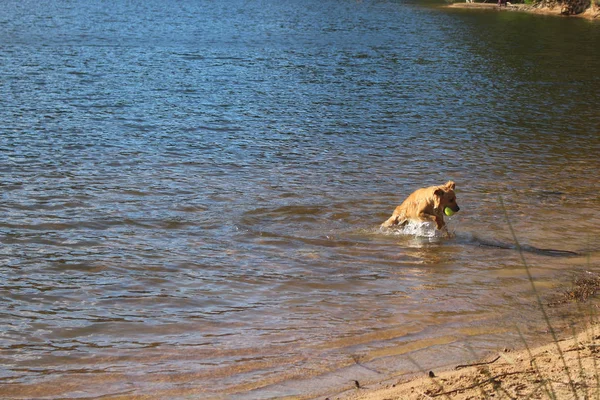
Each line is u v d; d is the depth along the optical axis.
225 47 35.12
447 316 7.67
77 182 13.23
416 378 6.05
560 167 15.20
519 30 44.38
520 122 20.19
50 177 13.51
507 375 5.74
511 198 12.80
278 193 12.86
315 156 15.82
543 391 5.25
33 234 10.49
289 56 32.62
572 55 34.03
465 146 17.12
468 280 8.88
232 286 8.70
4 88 22.45
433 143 17.39
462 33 42.81
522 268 9.30
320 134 18.11
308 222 11.36
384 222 11.34
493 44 37.88
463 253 9.98
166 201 12.26
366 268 9.39
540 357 6.13
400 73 28.66
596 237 10.64
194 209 11.87
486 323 7.42
